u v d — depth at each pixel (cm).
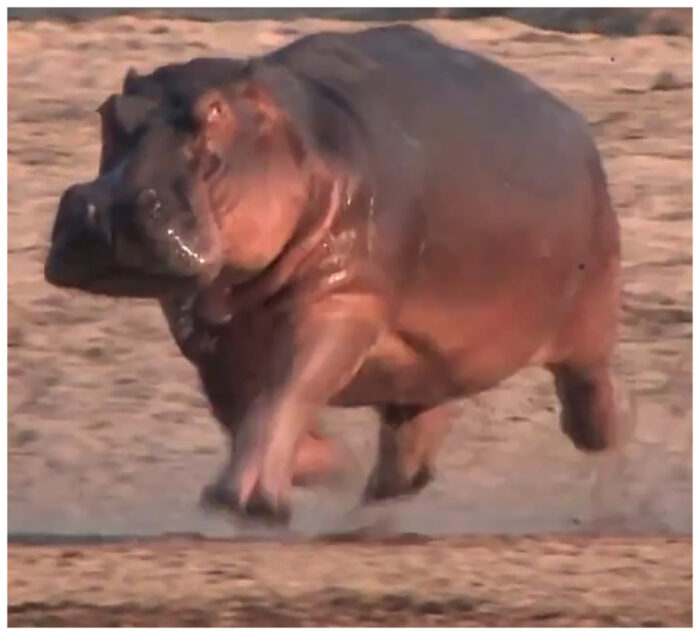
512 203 3384
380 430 3756
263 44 5662
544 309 3509
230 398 3241
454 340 3372
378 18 5844
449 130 3316
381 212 3175
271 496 3089
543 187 3450
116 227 2914
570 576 3381
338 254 3123
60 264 2945
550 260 3478
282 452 3102
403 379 3400
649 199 5175
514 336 3475
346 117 3188
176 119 2997
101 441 4109
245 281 3114
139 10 5803
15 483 3881
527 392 4341
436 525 3659
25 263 4803
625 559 3466
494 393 4328
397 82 3300
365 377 3372
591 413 3794
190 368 4444
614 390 3794
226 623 3166
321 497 3753
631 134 5409
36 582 3297
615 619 3234
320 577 3334
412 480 3766
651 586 3356
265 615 3191
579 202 3538
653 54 5738
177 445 4109
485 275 3362
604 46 5762
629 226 5069
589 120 5444
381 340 3272
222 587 3291
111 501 3806
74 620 3161
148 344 4528
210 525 3672
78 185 2978
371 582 3325
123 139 3005
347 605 3241
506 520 3716
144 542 3519
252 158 3023
